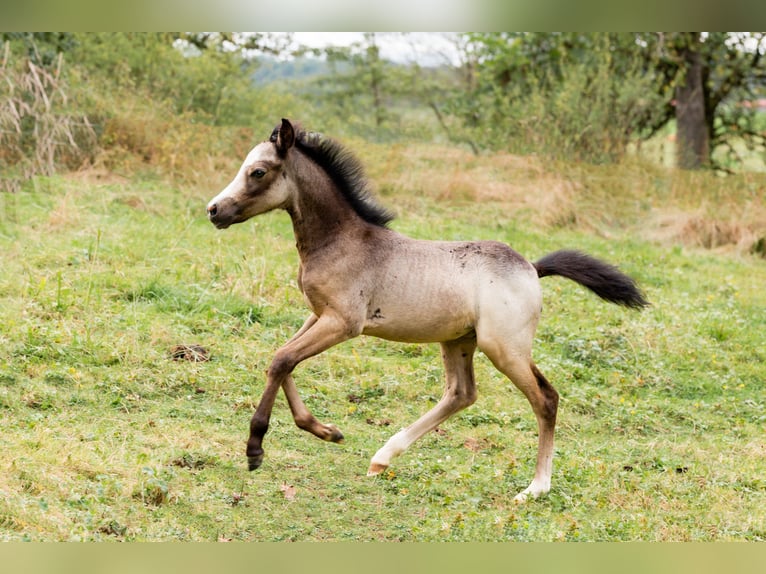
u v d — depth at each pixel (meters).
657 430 8.55
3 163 12.54
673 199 16.59
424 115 22.41
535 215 15.00
